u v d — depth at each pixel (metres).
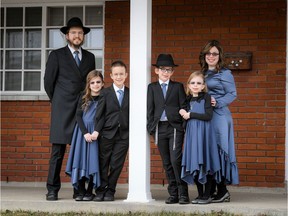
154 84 7.46
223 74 7.43
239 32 8.93
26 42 9.66
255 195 8.39
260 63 8.85
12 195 8.25
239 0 8.95
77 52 7.78
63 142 7.54
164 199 7.82
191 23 9.08
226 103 7.37
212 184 7.54
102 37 9.46
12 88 9.68
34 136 9.49
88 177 7.36
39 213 7.35
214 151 7.18
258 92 8.84
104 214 7.21
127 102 7.52
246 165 8.85
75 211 7.39
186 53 9.08
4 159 9.56
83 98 7.49
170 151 7.30
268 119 8.81
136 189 7.45
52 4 9.57
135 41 7.50
